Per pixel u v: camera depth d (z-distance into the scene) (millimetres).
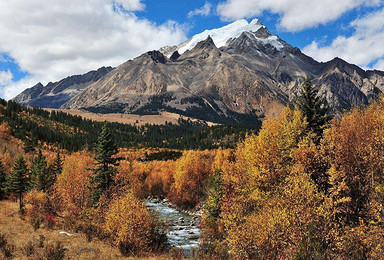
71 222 31562
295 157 24828
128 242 23844
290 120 29422
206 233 30641
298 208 17516
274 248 17703
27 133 138625
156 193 86500
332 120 27344
